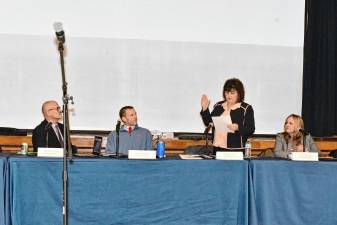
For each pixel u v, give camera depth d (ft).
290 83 19.98
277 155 14.17
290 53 19.98
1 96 19.04
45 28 19.19
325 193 11.50
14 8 19.04
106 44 19.45
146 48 19.60
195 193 11.30
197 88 19.77
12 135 18.83
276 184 11.42
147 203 11.18
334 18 19.84
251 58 19.90
